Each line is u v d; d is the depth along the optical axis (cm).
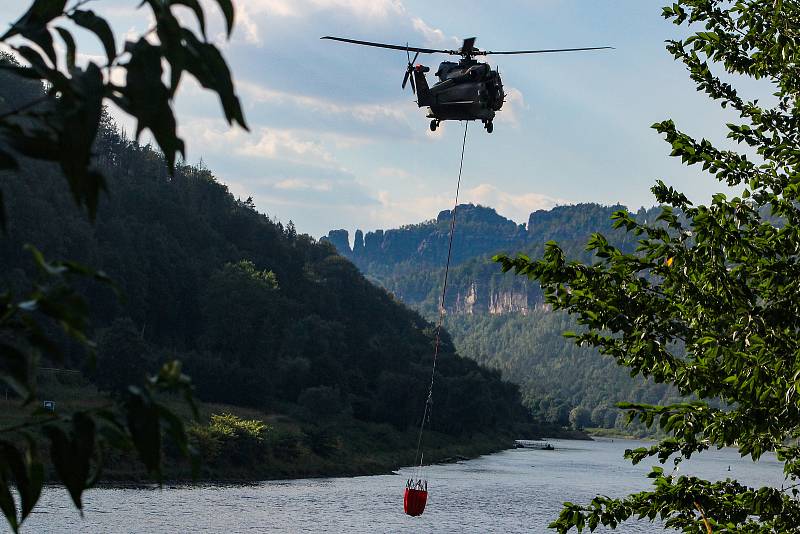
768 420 1259
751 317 1232
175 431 321
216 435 10431
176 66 292
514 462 16150
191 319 19400
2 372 300
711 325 1325
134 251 18838
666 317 1342
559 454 19825
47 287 309
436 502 8669
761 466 15912
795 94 1485
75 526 5709
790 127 1487
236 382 14738
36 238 14762
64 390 11069
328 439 12681
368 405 17125
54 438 305
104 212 19725
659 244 1316
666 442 1346
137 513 6525
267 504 7856
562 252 1350
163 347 17412
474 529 6981
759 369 1201
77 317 303
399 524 7044
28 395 305
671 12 1561
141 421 311
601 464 16088
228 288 17388
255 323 17475
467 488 10362
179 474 9062
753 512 1355
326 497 8788
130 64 287
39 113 289
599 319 1342
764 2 1472
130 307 17375
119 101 289
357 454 13812
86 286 16362
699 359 1360
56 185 18012
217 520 6612
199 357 14825
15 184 14838
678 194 1375
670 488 1383
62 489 7075
